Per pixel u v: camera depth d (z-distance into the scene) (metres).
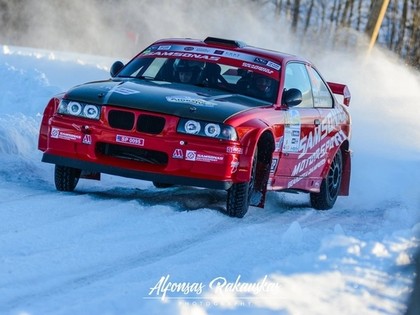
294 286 15.45
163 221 19.58
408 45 109.06
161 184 26.39
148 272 15.30
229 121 20.61
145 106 20.75
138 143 20.67
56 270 15.11
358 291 15.70
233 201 21.19
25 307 12.85
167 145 20.56
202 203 23.16
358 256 18.09
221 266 16.14
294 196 28.81
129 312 12.95
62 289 14.07
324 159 26.03
